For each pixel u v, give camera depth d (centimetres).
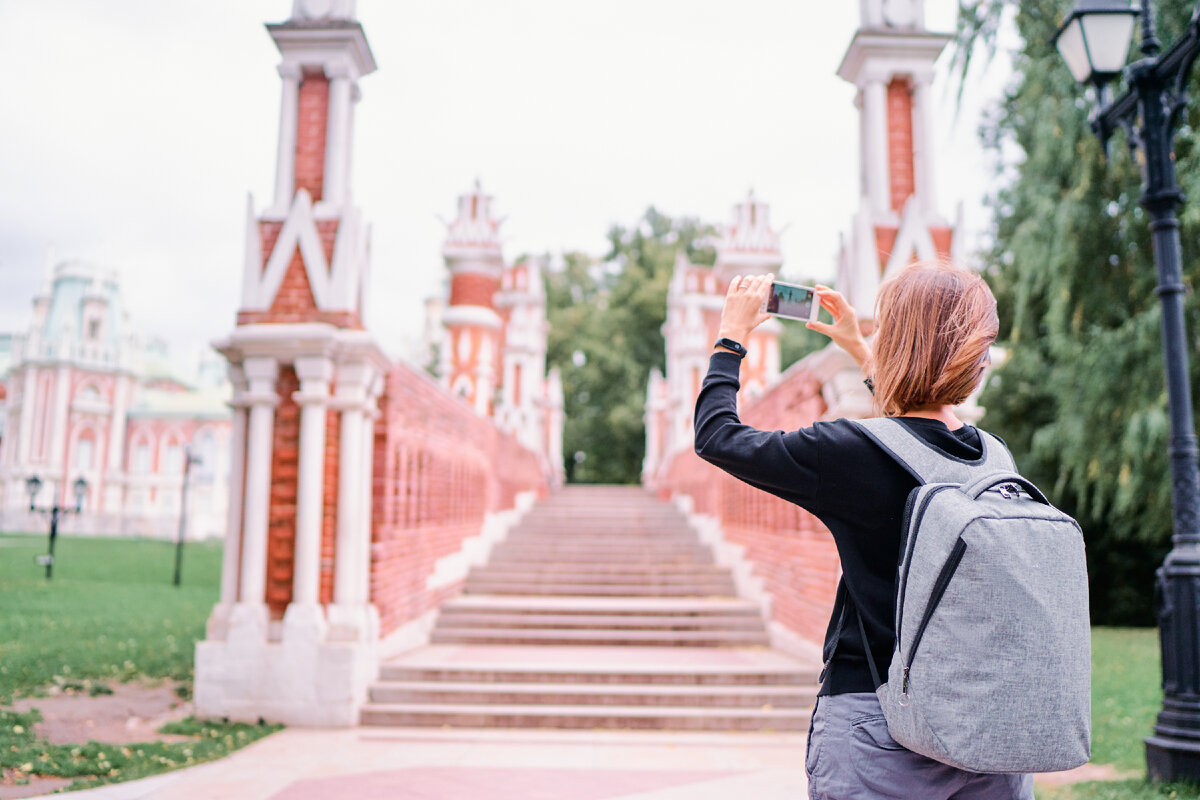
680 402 2138
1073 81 1134
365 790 567
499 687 820
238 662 775
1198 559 574
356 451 815
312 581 786
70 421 6500
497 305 2556
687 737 748
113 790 544
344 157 852
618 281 4303
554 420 2908
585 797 561
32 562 2525
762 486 167
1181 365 595
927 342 165
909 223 813
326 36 845
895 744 147
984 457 161
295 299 823
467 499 1413
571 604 1204
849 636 159
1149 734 721
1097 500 1305
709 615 1155
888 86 885
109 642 1063
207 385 8606
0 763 568
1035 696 133
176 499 6738
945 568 138
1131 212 1122
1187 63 579
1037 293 1388
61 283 6794
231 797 542
